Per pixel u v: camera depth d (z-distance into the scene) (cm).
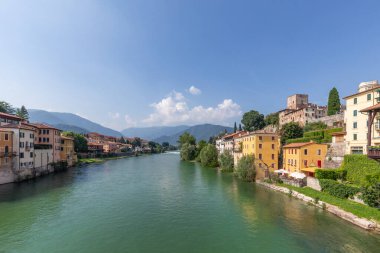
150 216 3522
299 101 14262
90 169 9369
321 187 4400
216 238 2775
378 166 3825
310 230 2928
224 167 8650
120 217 3469
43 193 4888
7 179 5897
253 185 5866
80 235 2842
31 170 6644
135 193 4984
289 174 5669
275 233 2881
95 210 3794
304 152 5575
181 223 3244
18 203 4122
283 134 8200
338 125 7444
